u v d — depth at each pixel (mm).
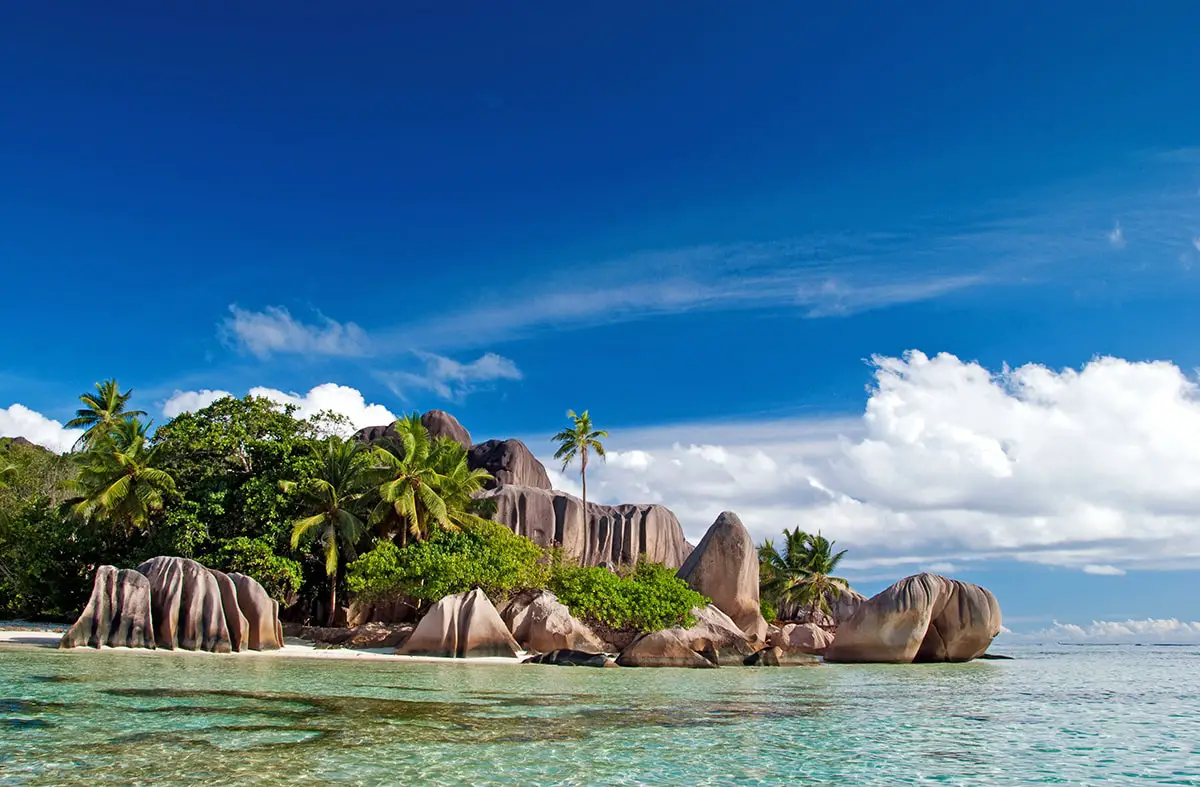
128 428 42531
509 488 54938
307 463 40969
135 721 13922
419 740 12852
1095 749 13703
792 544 64125
